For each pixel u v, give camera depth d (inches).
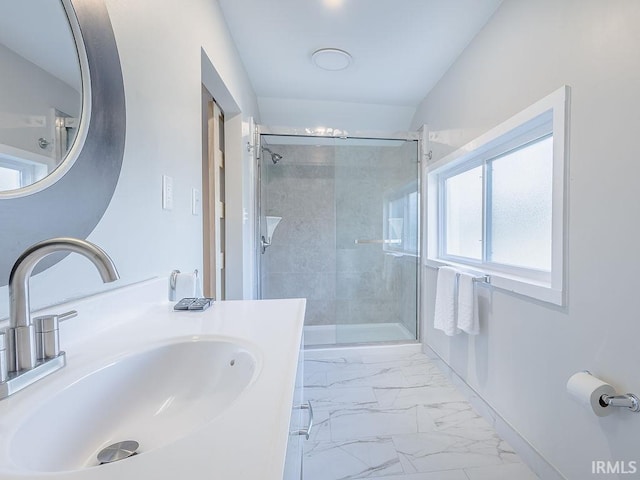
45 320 22.4
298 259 127.1
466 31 72.1
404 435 62.2
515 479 51.7
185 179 49.8
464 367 77.1
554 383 49.0
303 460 55.4
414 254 108.7
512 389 59.2
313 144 115.8
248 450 14.6
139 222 37.2
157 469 13.5
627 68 37.2
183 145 48.9
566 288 46.4
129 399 25.8
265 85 99.5
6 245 21.8
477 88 72.0
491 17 66.4
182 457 14.2
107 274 20.9
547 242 57.7
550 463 49.8
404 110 115.0
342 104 111.7
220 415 17.3
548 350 50.3
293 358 25.1
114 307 32.4
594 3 41.4
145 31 38.1
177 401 27.6
